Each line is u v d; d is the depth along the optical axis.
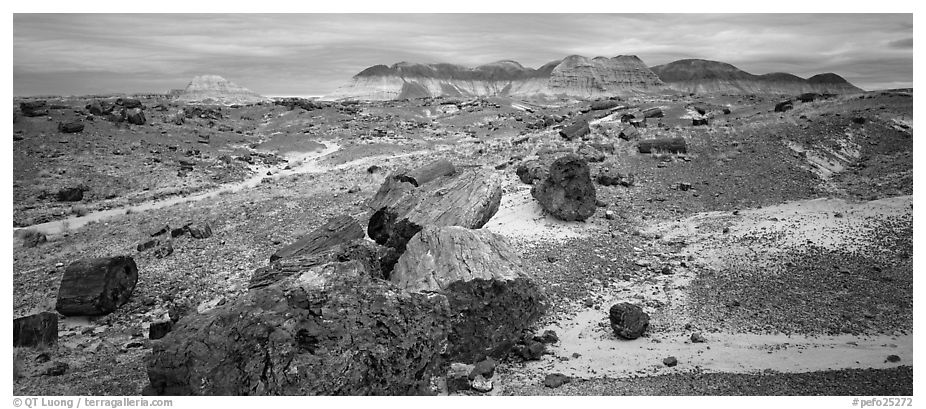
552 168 35.34
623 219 35.78
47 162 64.06
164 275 29.83
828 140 50.09
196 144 80.31
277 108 119.19
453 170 32.41
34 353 21.33
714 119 69.00
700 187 41.19
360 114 116.12
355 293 16.97
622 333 22.02
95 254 34.94
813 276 26.94
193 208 46.19
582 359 20.34
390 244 27.31
